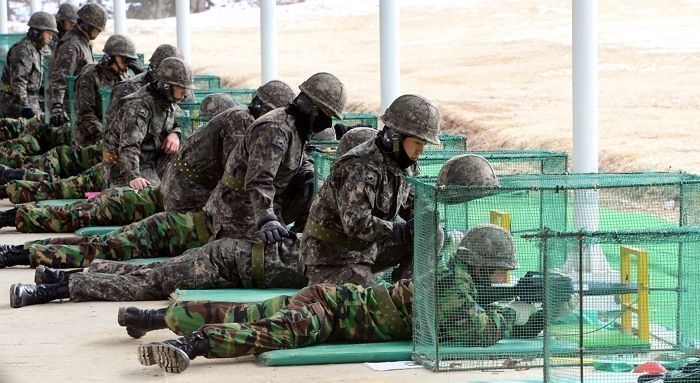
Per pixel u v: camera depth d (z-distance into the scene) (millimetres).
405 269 25219
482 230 21484
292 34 111125
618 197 23781
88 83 42594
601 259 21312
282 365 21391
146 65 54406
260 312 22250
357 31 109188
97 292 27391
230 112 29188
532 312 21641
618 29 86188
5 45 58656
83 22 47750
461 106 67188
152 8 137375
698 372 19359
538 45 87875
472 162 21641
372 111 68250
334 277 24078
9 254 31531
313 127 25891
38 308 27031
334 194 23672
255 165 25391
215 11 134500
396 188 23219
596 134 30766
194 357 21156
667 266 21609
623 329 21094
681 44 77875
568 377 20328
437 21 106625
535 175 24312
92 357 22562
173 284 27062
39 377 21141
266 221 25172
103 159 40281
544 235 19156
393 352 21750
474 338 21234
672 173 23719
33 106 53750
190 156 29812
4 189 42438
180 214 30031
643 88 65812
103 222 35219
